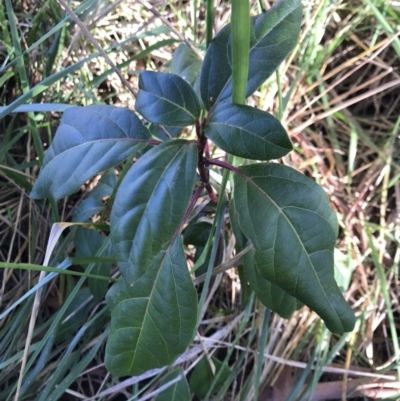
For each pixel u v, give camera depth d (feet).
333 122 1.41
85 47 1.30
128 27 1.35
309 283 0.75
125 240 0.67
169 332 0.80
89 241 1.07
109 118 0.77
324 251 0.74
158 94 0.71
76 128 0.78
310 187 0.73
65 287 1.16
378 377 1.15
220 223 0.89
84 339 1.06
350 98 1.44
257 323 1.14
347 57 1.44
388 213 1.36
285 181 0.73
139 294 0.78
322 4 1.24
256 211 0.74
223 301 1.23
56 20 1.17
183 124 0.72
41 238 1.18
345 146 1.41
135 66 1.38
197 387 1.05
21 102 0.91
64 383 0.96
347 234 1.29
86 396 1.11
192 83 1.01
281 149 0.64
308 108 1.41
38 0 1.23
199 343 1.13
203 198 1.11
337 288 0.78
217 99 0.73
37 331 1.05
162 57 1.38
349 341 1.21
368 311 1.24
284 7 0.74
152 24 1.34
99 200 1.09
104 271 1.01
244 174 0.75
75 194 1.24
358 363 1.21
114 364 0.83
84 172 0.76
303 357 1.20
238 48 0.60
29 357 1.06
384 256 1.32
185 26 1.30
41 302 1.10
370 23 1.38
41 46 1.22
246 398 1.11
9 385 1.06
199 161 0.76
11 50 1.06
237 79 0.64
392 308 1.26
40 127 1.22
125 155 0.76
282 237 0.73
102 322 1.06
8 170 1.05
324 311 0.77
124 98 1.34
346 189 1.38
